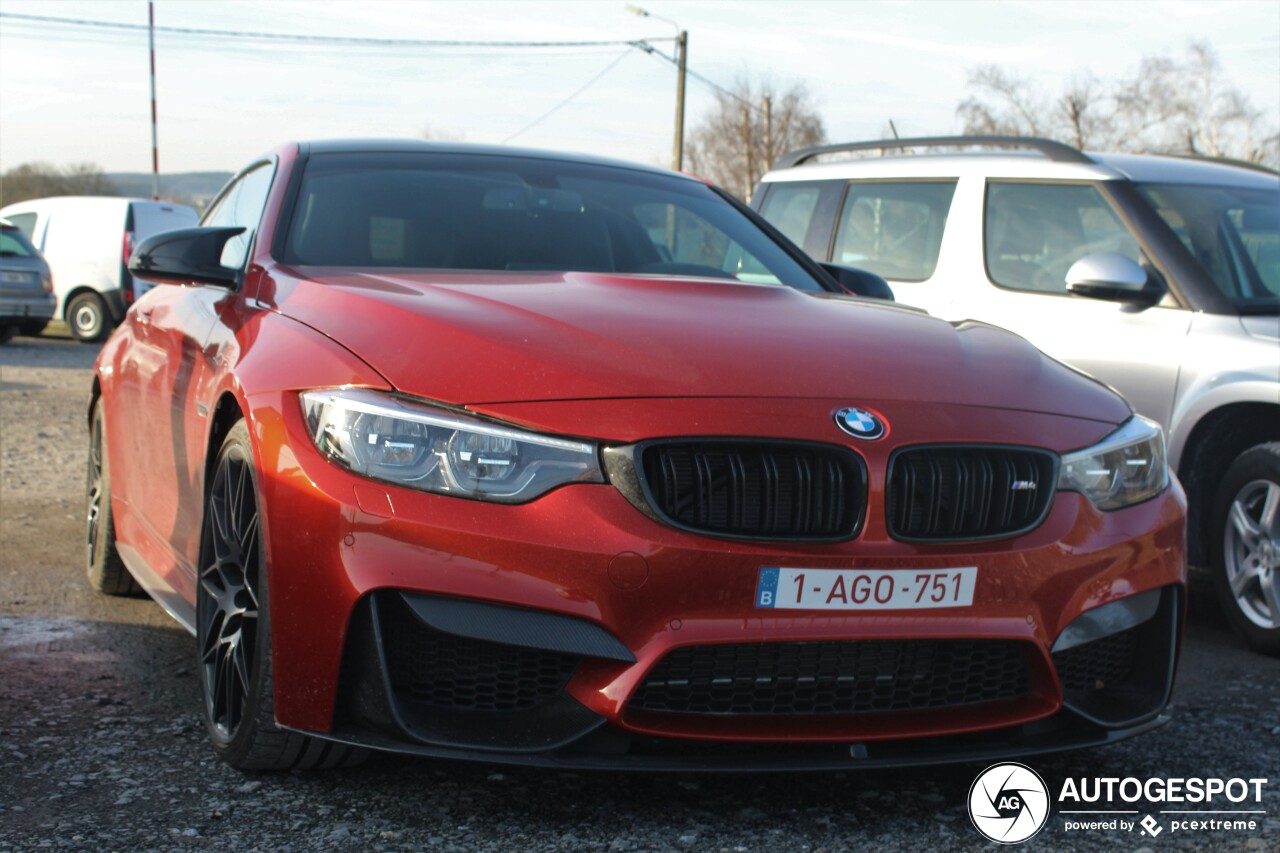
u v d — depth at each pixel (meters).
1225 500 4.41
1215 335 4.65
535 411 2.44
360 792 2.65
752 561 2.40
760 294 3.24
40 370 13.62
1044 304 5.30
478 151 4.06
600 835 2.49
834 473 2.48
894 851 2.47
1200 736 3.28
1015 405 2.75
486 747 2.37
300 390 2.58
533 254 3.55
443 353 2.56
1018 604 2.58
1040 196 5.56
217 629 2.89
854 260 6.35
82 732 2.98
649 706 2.43
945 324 3.25
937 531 2.54
